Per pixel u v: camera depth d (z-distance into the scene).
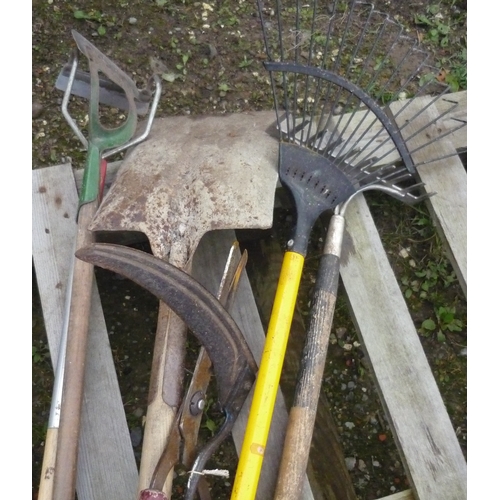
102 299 1.48
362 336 1.25
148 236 1.13
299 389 1.12
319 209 1.22
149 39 1.74
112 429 1.17
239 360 1.08
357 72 1.72
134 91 1.24
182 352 1.07
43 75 1.68
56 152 1.61
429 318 1.52
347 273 1.29
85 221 1.15
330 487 1.35
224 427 1.08
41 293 1.25
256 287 1.48
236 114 1.36
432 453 1.16
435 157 1.39
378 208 1.58
